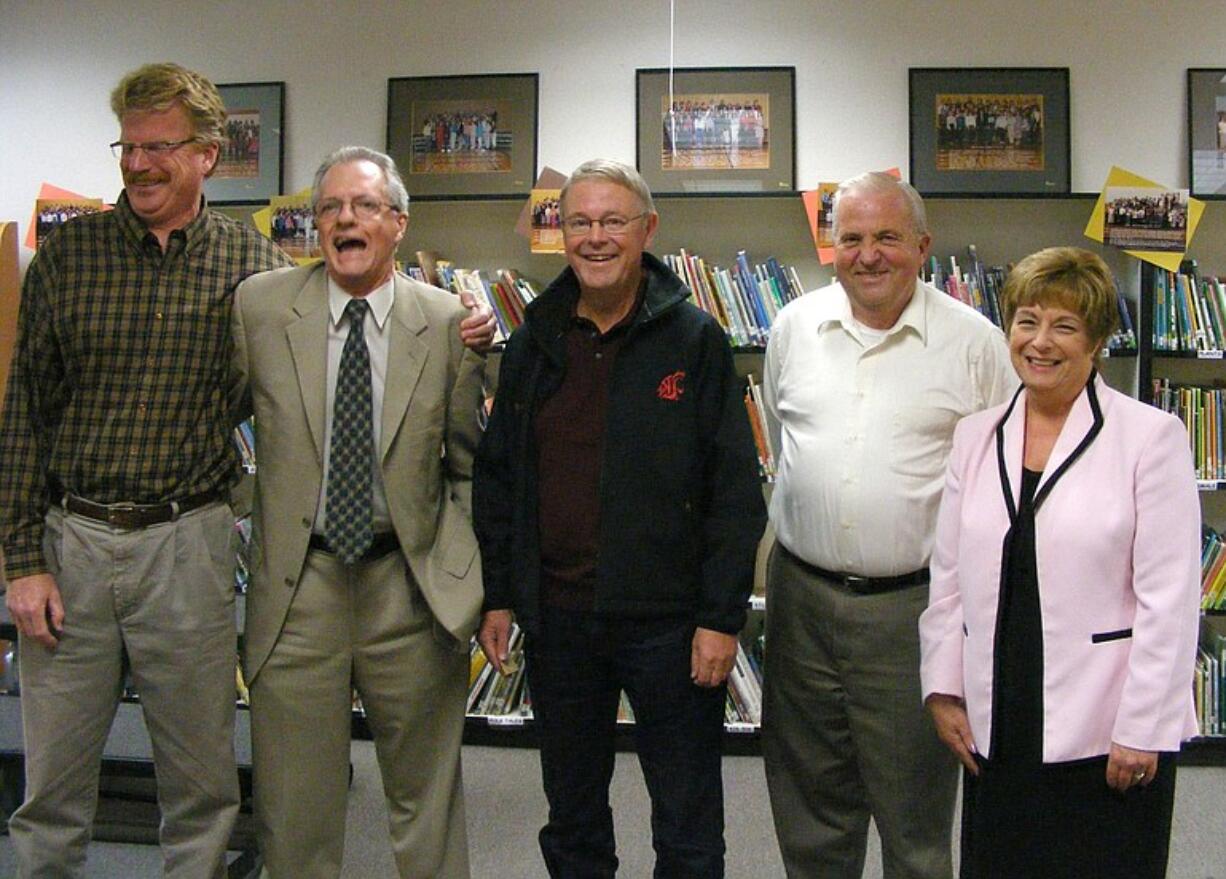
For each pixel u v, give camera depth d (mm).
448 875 1876
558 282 1831
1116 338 3064
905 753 1824
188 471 1768
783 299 3125
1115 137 3234
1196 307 3037
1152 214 2980
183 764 1812
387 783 1900
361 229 1717
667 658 1767
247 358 1795
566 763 1852
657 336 1753
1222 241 3252
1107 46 3227
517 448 1822
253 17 3461
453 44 3404
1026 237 3301
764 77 3299
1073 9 3229
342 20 3432
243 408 1896
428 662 1832
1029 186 3203
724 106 3307
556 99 3381
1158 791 1434
